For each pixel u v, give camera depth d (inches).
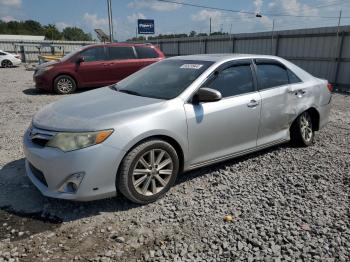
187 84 147.7
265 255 103.7
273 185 151.3
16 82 565.0
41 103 359.9
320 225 119.3
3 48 1288.1
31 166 133.9
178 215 125.8
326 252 105.1
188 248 106.9
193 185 150.5
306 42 557.6
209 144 149.2
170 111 134.4
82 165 116.9
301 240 110.9
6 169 166.7
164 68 172.9
